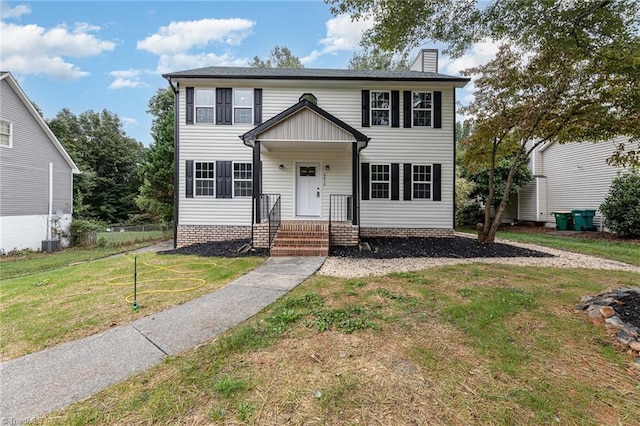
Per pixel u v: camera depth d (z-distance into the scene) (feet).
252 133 28.02
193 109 34.91
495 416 6.51
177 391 7.51
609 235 39.73
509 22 13.57
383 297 14.12
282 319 11.52
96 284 17.52
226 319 11.93
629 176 37.63
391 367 8.38
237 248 28.84
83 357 9.32
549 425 6.27
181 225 35.12
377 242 32.14
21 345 10.20
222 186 35.14
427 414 6.60
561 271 19.67
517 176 52.24
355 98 35.50
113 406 7.08
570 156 49.67
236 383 7.66
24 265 31.81
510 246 30.07
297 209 35.47
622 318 10.68
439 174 35.81
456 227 58.08
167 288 16.37
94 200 97.60
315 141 28.45
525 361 8.61
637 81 18.69
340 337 10.16
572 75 22.58
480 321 11.23
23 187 42.52
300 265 21.84
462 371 8.14
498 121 27.73
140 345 9.98
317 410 6.77
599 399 7.07
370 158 35.70
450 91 35.81
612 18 13.15
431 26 14.35
